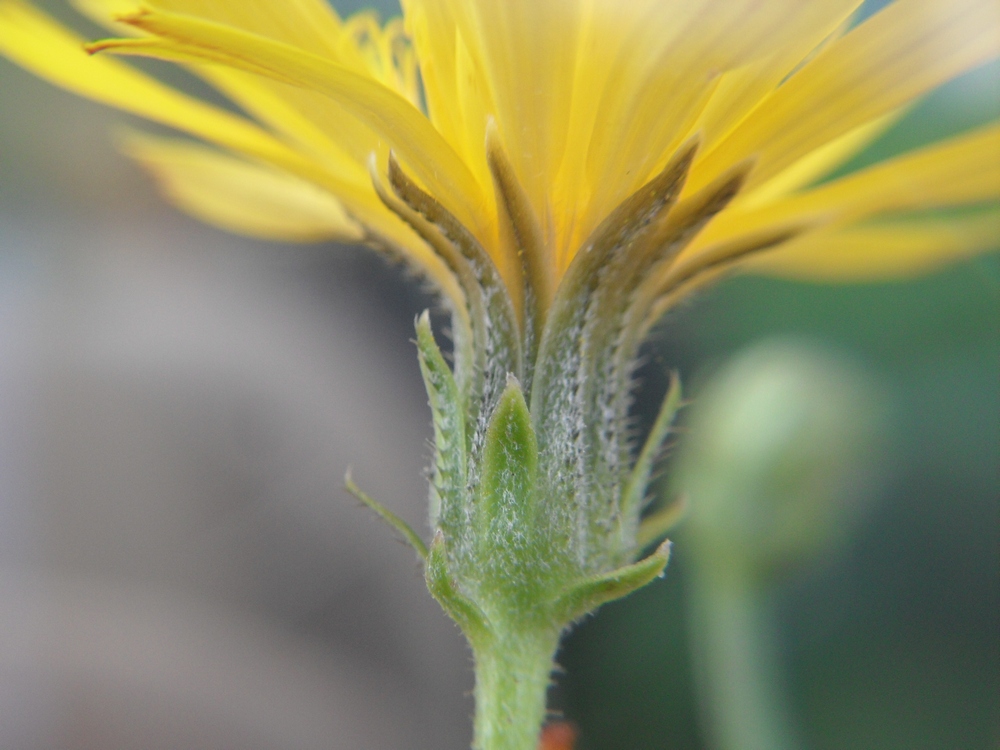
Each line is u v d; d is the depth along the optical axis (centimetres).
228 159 6
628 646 11
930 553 11
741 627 7
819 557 7
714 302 12
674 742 11
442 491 5
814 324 12
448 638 8
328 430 8
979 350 11
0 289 8
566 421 5
